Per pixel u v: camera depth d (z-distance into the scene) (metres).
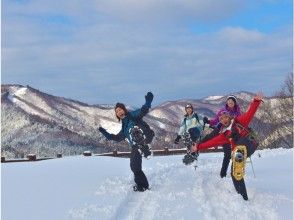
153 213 7.71
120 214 7.70
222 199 8.69
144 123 9.76
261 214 7.54
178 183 10.59
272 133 38.66
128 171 13.01
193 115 13.59
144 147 9.68
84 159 16.77
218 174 12.12
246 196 8.57
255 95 8.85
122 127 9.83
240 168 8.58
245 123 8.87
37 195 8.91
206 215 7.49
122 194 9.09
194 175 11.98
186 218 7.35
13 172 12.82
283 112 38.59
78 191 9.39
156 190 9.73
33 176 11.74
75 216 7.14
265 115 38.81
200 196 8.98
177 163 15.41
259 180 10.73
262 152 17.98
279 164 13.77
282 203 8.20
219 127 9.58
